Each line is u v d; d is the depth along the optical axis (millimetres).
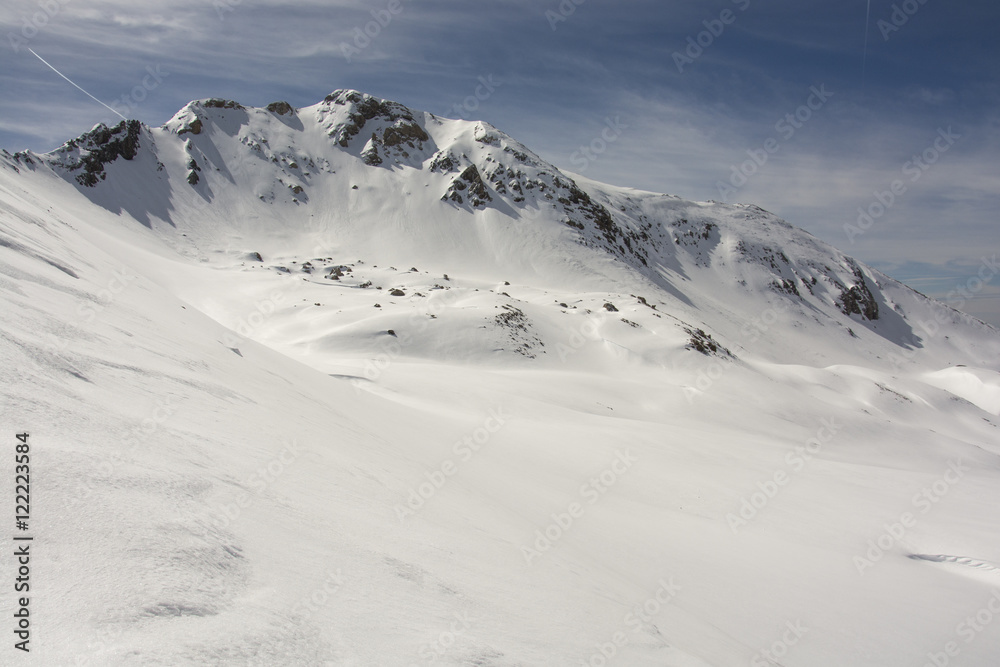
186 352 7527
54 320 5172
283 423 6543
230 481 3564
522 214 155000
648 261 169750
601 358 62844
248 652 2002
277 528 3229
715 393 53531
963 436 75562
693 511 17281
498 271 134125
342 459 6266
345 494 4777
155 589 2082
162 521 2578
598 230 160000
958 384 139125
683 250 192000
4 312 4508
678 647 5199
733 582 11203
